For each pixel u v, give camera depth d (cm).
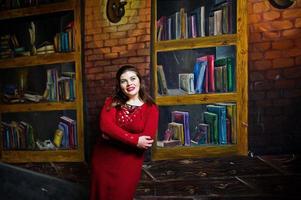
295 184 283
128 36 359
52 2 384
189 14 341
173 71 350
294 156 310
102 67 369
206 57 338
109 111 243
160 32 351
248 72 322
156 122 247
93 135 376
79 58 378
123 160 240
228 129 333
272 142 318
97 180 244
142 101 250
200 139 344
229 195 284
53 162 396
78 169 371
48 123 399
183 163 341
